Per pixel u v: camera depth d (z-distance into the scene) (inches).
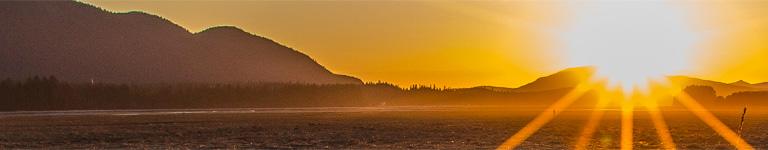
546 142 2053.4
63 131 2354.8
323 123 2827.3
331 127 2615.7
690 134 2336.4
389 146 1941.4
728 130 2539.4
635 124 2832.2
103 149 1851.6
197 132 2372.0
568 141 2078.0
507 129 2551.7
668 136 2251.5
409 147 1911.9
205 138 2167.8
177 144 1987.0
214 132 2375.7
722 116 3597.4
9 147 1898.4
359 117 3289.9
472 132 2416.3
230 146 1934.1
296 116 3334.2
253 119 3041.3
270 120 2992.1
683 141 2080.5
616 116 3476.9
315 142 2049.7
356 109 4379.9
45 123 2691.9
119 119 2962.6
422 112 3865.7
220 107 5285.4
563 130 2502.5
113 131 2379.4
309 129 2519.7
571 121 3029.0
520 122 2952.8
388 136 2253.9
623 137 2214.6
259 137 2203.5
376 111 4001.0
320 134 2317.9
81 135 2226.9
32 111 4030.5
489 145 1962.4
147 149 1847.9
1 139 2086.6
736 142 2058.3
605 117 3380.9
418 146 1932.8
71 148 1871.3
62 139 2105.1
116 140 2098.9
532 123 2886.3
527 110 4220.0
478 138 2181.3
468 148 1884.8
